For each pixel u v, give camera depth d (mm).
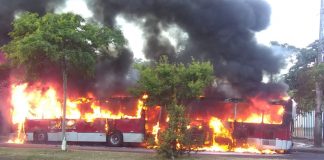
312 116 33438
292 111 21156
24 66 17297
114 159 15016
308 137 33969
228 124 21438
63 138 17719
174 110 15688
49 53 16109
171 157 15336
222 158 16141
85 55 16781
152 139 16141
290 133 20891
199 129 18844
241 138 21219
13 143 23422
